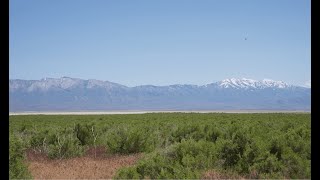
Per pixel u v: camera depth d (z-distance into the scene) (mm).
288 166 12516
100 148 21938
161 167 13000
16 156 13383
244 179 12242
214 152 13938
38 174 14703
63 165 16922
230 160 13625
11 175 12672
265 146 13469
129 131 20688
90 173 14984
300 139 14922
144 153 18578
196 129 22062
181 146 14422
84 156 19578
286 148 13359
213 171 12867
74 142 20609
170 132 23047
